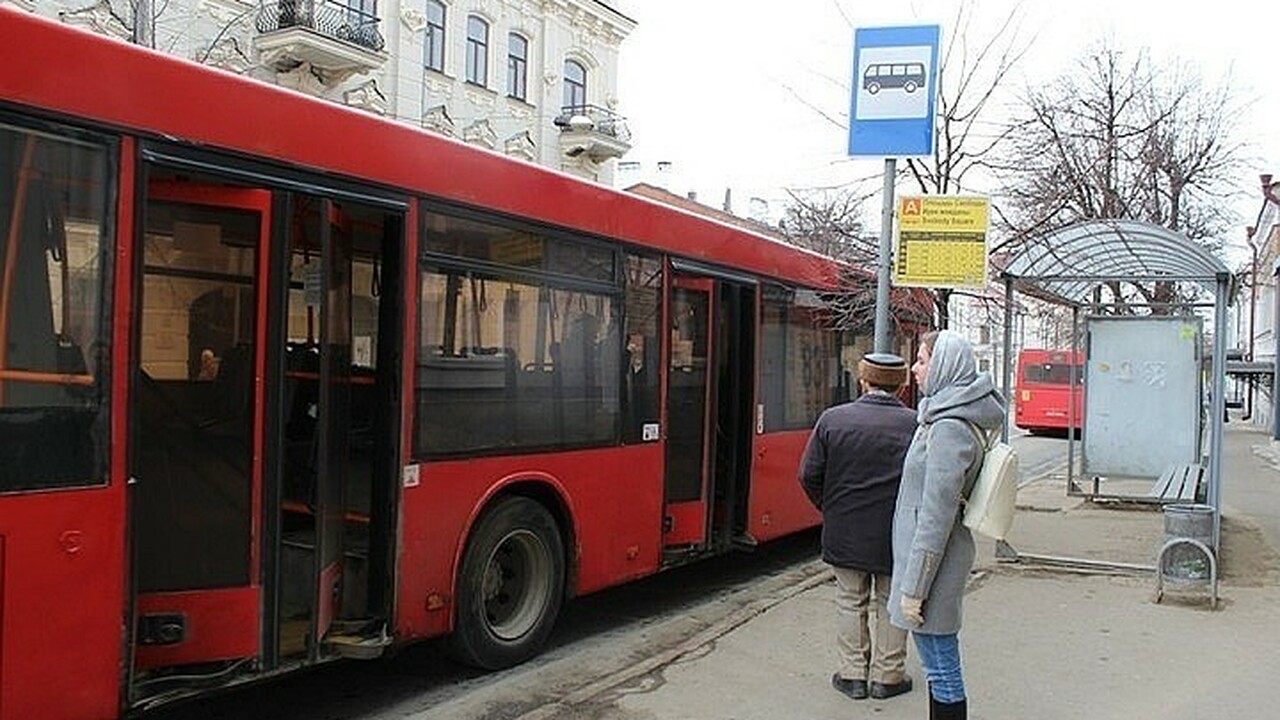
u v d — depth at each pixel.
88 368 4.25
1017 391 37.72
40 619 4.09
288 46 23.98
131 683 4.39
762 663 6.55
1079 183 18.91
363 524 5.81
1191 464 13.80
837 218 13.59
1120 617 7.79
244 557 4.96
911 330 13.30
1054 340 31.67
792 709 5.69
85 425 4.23
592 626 8.13
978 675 6.34
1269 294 41.12
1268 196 35.59
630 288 7.81
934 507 4.46
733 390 9.35
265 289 5.01
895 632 5.88
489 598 6.69
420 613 5.95
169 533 4.75
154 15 16.39
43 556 4.10
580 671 6.84
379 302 5.83
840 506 5.82
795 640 7.09
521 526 6.74
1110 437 14.43
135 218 4.42
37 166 4.12
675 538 8.46
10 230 4.03
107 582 4.29
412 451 5.87
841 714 5.61
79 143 4.25
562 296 7.09
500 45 31.80
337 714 5.96
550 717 5.56
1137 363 14.25
